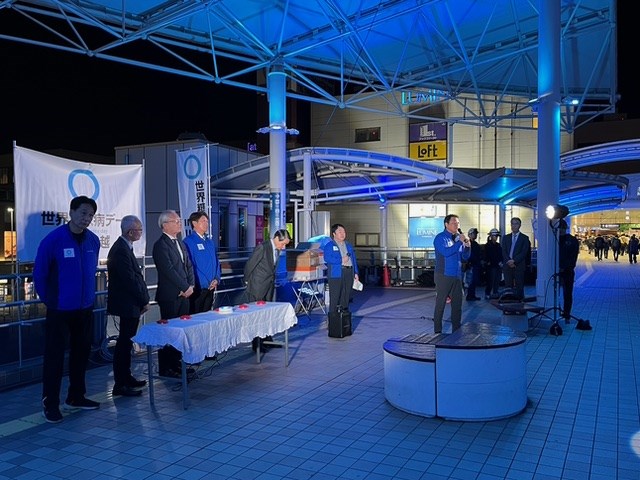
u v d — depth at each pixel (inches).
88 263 217.8
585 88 607.8
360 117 1047.6
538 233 409.4
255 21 500.4
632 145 695.7
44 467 166.7
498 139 973.2
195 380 261.4
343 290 376.2
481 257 676.1
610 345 333.1
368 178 655.8
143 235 326.0
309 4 469.4
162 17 433.1
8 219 1624.0
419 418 205.6
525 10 511.2
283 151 523.2
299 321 432.5
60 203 280.5
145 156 705.6
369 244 1034.1
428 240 1002.7
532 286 714.8
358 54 534.9
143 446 182.2
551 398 228.2
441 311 345.1
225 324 236.7
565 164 740.0
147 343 219.1
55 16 429.7
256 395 237.0
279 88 521.7
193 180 423.8
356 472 159.9
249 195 717.9
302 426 198.7
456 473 157.9
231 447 180.4
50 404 206.5
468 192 775.1
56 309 208.1
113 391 239.6
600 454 170.4
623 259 1583.4
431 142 999.6
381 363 293.0
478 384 200.8
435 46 578.6
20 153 264.1
